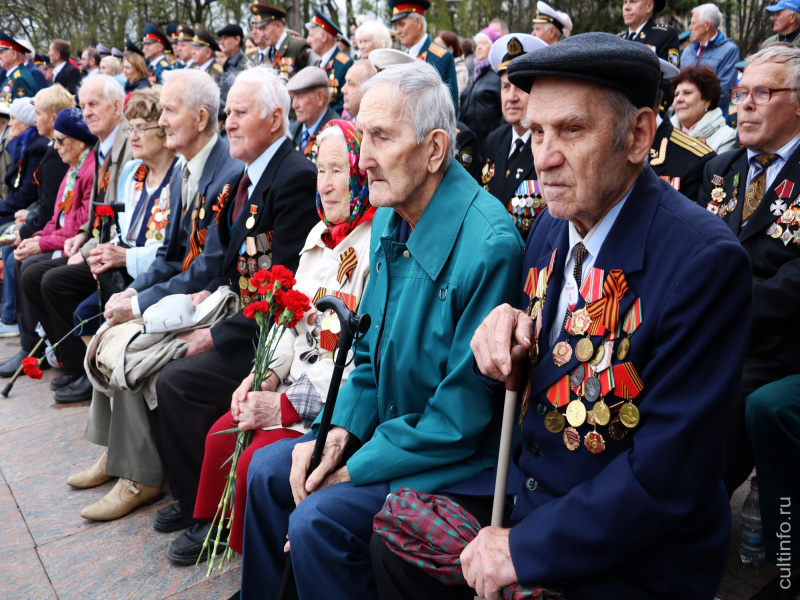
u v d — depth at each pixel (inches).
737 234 100.3
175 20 662.5
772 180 97.2
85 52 447.8
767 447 80.8
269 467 81.0
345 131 93.0
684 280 52.9
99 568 103.9
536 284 65.3
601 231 59.0
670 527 52.2
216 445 98.7
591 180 54.9
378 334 78.0
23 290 176.1
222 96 218.7
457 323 72.1
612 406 55.6
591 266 59.3
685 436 51.5
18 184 233.5
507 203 136.5
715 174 105.9
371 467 70.9
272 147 115.7
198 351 112.6
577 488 54.7
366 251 92.6
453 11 463.2
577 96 53.6
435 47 200.4
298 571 69.6
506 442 61.7
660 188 57.9
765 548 82.7
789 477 80.7
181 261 136.4
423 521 61.6
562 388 58.6
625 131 54.5
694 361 52.4
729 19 494.3
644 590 55.1
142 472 117.3
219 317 116.4
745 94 95.7
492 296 70.0
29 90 349.1
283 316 89.4
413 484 69.8
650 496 51.6
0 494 127.8
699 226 54.5
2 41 369.1
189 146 130.7
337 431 78.2
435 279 73.2
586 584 55.2
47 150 211.5
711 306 52.3
